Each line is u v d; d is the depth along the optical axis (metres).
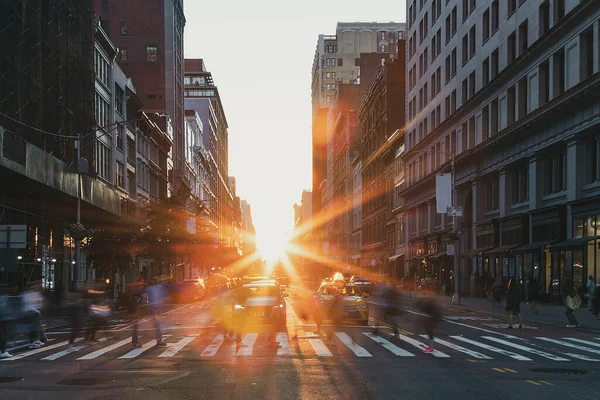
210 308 38.62
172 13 90.88
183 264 92.44
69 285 43.75
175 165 90.88
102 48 52.41
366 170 104.50
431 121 65.06
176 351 16.81
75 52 43.69
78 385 11.65
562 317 28.48
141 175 67.81
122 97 59.12
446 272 58.03
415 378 12.33
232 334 21.20
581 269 33.56
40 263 37.19
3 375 12.93
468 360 14.97
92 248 41.88
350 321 27.02
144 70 90.00
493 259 47.12
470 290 52.16
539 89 39.41
